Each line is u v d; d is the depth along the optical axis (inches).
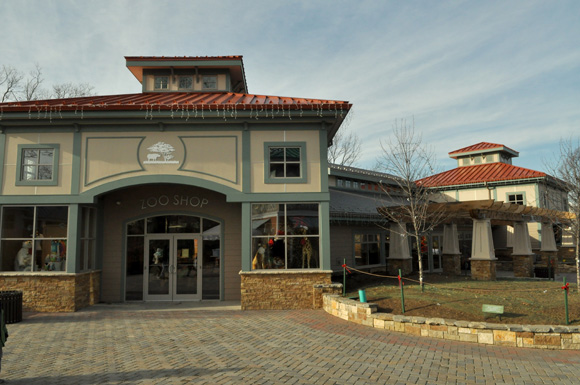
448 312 402.0
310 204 530.0
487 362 302.2
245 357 309.7
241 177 529.3
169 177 526.3
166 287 592.7
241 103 540.1
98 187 522.3
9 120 515.8
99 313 490.9
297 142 534.6
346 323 427.2
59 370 279.3
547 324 363.3
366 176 927.0
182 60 729.6
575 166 694.5
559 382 261.6
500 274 890.1
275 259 519.8
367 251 781.3
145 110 510.3
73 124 524.7
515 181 1137.4
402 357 312.2
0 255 511.2
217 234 601.3
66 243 515.5
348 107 516.1
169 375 269.1
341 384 255.4
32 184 519.5
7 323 427.8
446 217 663.8
